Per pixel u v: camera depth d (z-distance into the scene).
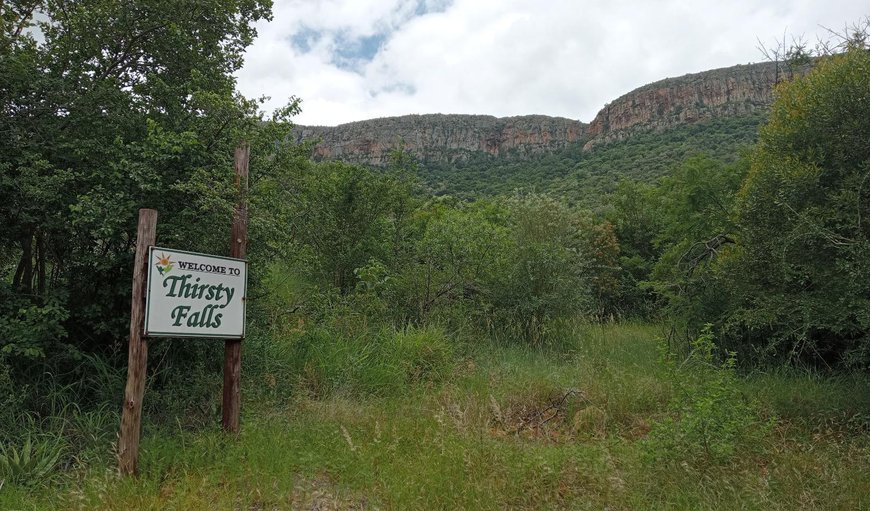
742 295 8.23
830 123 7.16
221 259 5.16
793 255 7.20
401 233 11.81
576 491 4.50
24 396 5.06
